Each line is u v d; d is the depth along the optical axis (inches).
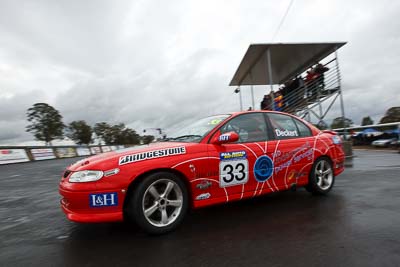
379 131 508.7
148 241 95.1
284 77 525.0
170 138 137.3
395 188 161.9
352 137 589.6
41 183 272.7
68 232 110.5
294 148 138.8
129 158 98.0
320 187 148.9
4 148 687.7
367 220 106.7
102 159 97.8
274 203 138.7
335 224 103.7
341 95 404.8
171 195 107.1
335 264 73.7
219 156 113.7
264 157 126.7
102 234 104.9
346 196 147.2
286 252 82.2
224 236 96.7
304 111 438.9
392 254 77.9
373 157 351.6
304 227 102.3
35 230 115.5
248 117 134.0
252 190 123.0
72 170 100.4
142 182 96.7
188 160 106.2
